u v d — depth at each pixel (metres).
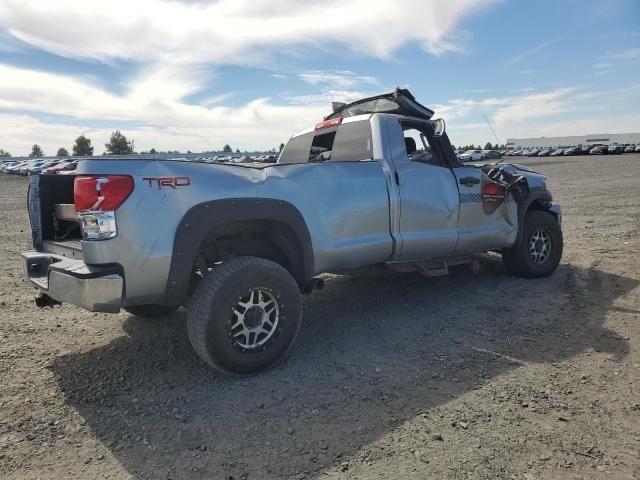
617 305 4.94
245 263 3.46
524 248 5.95
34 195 4.14
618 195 15.77
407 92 5.04
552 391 3.25
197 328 3.31
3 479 2.41
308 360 3.86
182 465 2.53
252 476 2.43
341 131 5.16
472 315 4.85
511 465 2.46
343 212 4.18
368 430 2.83
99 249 3.06
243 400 3.22
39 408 3.12
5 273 6.90
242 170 3.68
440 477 2.38
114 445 2.71
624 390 3.23
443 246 5.05
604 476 2.37
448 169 5.16
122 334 4.50
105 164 3.11
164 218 3.22
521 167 6.40
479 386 3.35
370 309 5.12
